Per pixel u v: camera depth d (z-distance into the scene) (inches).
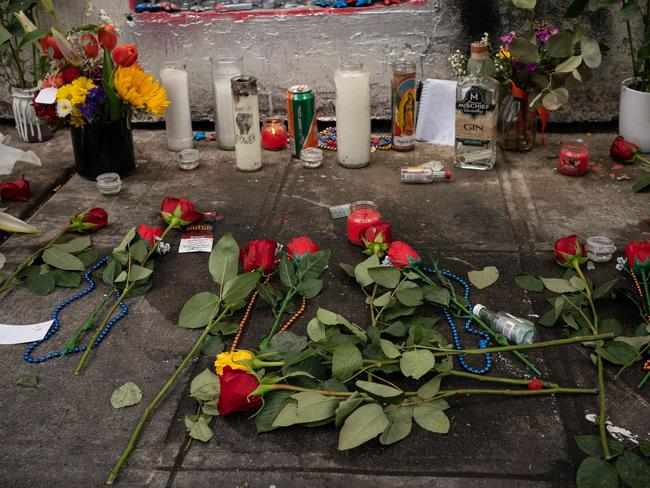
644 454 58.4
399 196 104.5
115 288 82.4
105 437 63.0
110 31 103.9
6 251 91.9
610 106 124.4
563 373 69.1
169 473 59.2
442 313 78.2
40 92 103.9
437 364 66.9
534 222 96.2
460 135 110.8
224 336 75.5
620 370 68.3
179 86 117.5
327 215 99.5
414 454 60.2
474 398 66.2
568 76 111.7
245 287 73.4
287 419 60.6
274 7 125.6
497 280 83.6
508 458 59.6
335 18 122.8
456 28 121.8
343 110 110.0
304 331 75.5
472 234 93.8
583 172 108.7
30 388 69.0
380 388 60.6
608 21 118.7
